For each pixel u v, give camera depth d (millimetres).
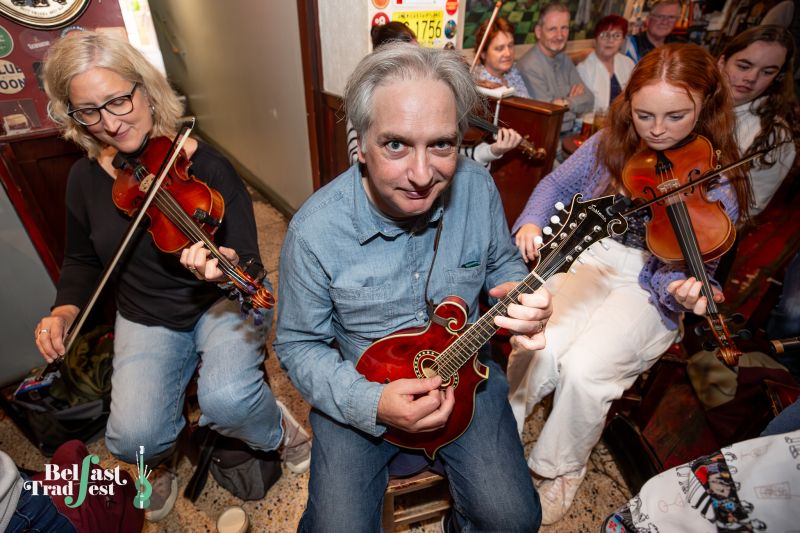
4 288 1583
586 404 1197
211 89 3754
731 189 1148
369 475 978
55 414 1461
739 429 1333
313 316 987
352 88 761
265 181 3330
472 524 993
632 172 1228
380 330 1013
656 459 1325
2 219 1484
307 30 2168
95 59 1026
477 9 2600
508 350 1645
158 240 1117
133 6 1436
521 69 2818
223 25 3037
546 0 2828
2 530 700
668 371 1393
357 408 897
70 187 1226
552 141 1745
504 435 1029
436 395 872
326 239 913
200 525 1337
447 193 965
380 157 758
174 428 1219
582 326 1303
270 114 2865
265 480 1376
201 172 1222
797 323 1364
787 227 2730
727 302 2219
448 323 947
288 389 1763
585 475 1462
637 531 769
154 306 1255
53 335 1116
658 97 1066
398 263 943
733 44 1935
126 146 1141
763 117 1906
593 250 1399
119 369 1202
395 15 1896
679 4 3109
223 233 1228
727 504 683
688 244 1073
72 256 1299
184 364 1290
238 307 1321
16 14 1285
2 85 1346
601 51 2996
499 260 1143
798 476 638
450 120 728
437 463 1061
